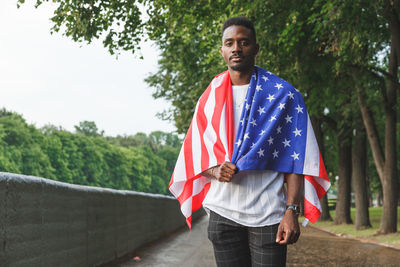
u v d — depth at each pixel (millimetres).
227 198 2062
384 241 13570
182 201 2303
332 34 12383
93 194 6406
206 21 12805
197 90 20297
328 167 34844
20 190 3951
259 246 2021
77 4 10086
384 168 15625
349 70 14242
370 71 14750
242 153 2014
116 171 109625
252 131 2033
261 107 2064
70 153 94500
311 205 2047
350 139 23016
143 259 7895
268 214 2016
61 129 99250
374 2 10930
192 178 2273
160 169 136000
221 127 2082
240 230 2066
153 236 11781
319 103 16719
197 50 18969
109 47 10891
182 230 16859
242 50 2098
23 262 4004
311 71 14461
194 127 2201
